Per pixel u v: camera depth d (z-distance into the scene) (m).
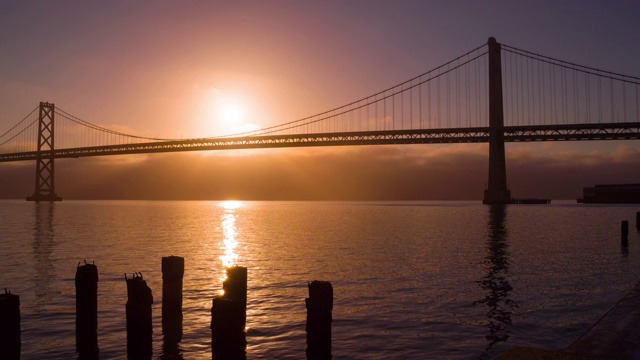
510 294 13.75
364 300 13.04
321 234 35.41
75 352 8.95
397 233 35.84
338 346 9.23
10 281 15.55
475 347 9.17
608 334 4.79
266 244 28.14
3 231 37.09
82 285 9.15
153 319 10.89
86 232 36.53
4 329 7.08
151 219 58.28
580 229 38.62
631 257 21.73
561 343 9.38
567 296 13.47
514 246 26.39
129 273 17.14
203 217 65.12
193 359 8.60
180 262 10.77
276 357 8.66
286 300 13.07
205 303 12.63
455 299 13.12
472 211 78.56
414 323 10.77
